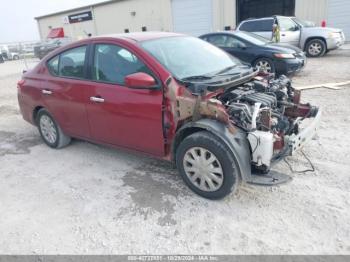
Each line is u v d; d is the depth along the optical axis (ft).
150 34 13.46
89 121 13.47
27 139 18.56
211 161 10.27
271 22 41.42
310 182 11.46
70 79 13.87
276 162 10.18
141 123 11.53
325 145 14.30
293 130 11.09
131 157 14.74
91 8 93.61
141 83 10.50
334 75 29.73
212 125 9.95
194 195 11.21
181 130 10.64
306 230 9.14
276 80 13.46
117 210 10.72
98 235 9.61
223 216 9.98
